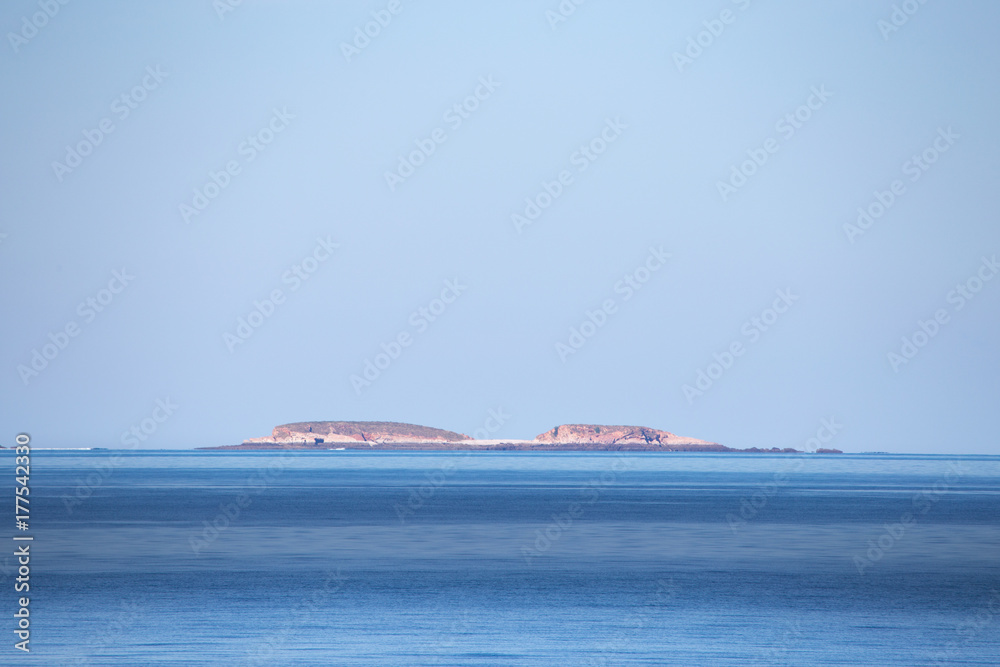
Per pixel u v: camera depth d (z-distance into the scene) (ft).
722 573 477.36
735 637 327.88
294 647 308.81
